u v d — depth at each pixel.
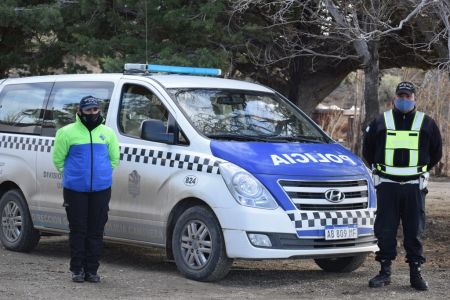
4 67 14.23
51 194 9.35
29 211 9.66
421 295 7.37
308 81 14.41
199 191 7.79
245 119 8.56
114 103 8.92
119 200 8.65
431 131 7.48
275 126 8.65
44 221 9.48
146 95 8.71
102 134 7.77
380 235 7.68
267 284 7.97
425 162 7.51
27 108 9.95
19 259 9.32
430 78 13.28
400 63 14.70
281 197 7.58
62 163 7.76
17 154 9.79
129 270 8.73
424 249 10.51
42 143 9.52
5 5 12.67
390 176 7.51
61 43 12.98
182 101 8.46
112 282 7.85
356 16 11.54
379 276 7.78
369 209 8.12
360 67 13.79
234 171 7.62
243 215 7.48
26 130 9.82
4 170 9.88
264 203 7.52
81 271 7.78
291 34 13.02
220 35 12.49
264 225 7.47
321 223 7.68
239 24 12.99
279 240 7.51
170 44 12.37
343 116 28.25
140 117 8.67
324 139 8.84
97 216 7.79
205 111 8.44
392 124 7.50
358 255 8.32
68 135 7.68
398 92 7.39
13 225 9.89
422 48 12.77
